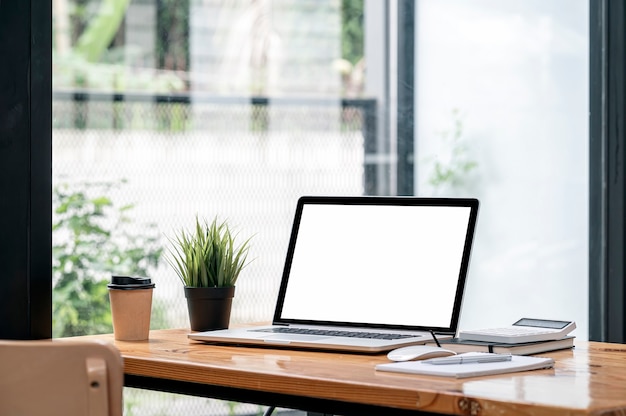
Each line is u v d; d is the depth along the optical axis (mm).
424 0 3201
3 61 2199
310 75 3066
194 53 2918
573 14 3391
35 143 2246
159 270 2848
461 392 1400
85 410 1388
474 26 3268
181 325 2869
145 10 2854
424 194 3207
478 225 3268
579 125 3400
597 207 3414
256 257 2986
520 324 2123
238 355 1855
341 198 2246
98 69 2783
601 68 3416
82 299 2723
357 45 3119
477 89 3277
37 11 2242
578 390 1428
